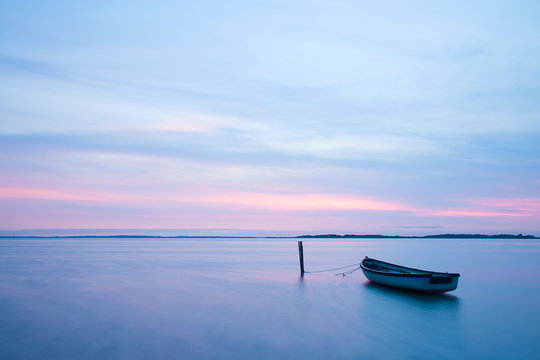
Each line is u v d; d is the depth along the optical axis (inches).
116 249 3393.2
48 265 1612.9
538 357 498.3
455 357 494.0
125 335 560.7
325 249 3678.6
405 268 1053.2
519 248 4490.7
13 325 613.0
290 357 480.1
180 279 1164.5
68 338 546.0
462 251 3452.3
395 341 553.3
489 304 818.8
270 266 1625.2
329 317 682.2
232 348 508.7
